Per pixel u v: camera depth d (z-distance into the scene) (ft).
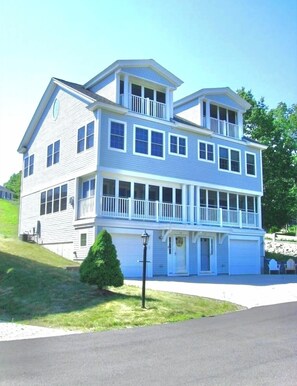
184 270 74.08
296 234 158.92
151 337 25.00
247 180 89.35
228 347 22.13
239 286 53.98
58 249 73.72
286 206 115.14
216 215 81.00
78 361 19.39
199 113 83.66
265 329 27.37
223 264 81.00
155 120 73.92
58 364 18.90
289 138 123.24
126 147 69.10
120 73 70.79
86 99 70.28
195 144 80.48
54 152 80.28
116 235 65.41
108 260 38.09
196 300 38.83
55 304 34.83
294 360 19.38
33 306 34.58
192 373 17.30
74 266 56.24
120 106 68.08
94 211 64.59
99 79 75.05
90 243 64.18
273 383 15.89
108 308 33.40
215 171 82.99
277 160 117.29
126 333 26.40
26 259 55.06
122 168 67.82
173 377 16.76
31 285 40.32
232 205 87.15
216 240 80.74
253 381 16.15
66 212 72.84
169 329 27.68
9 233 104.53
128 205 67.77
